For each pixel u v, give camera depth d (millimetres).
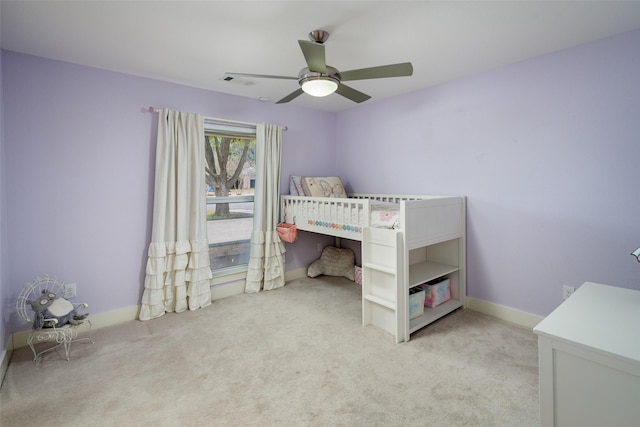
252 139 3623
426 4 1703
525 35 2070
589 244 2248
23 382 1904
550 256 2434
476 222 2861
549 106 2375
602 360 990
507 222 2658
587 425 1041
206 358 2160
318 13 1791
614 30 2012
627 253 2100
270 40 2127
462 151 2916
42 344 2367
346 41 2143
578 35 2076
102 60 2451
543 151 2422
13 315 2301
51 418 1602
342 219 2949
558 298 2410
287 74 2770
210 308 3039
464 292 2963
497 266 2748
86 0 1659
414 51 2312
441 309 2797
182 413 1632
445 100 3021
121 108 2709
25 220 2330
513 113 2564
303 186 3764
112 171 2684
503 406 1659
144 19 1857
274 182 3572
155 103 2877
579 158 2258
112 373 1993
